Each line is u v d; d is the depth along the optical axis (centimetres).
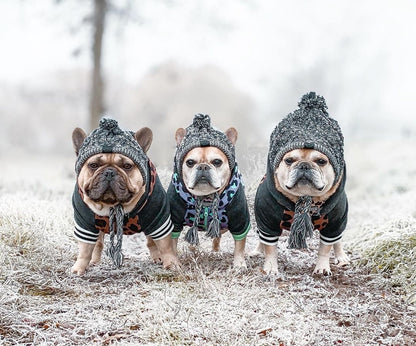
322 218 218
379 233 251
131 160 209
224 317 186
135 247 264
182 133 229
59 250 241
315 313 193
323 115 217
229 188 221
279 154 211
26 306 194
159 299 196
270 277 218
